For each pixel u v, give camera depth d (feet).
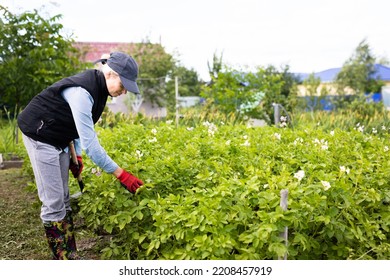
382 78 119.75
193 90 114.42
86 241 15.92
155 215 11.39
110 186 13.01
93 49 98.27
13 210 20.06
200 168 14.66
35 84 34.50
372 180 13.32
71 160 14.24
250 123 39.40
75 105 12.09
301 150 16.97
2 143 36.40
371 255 12.16
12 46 34.50
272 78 52.06
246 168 14.32
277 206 10.41
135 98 92.07
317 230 11.92
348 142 19.44
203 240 10.33
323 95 80.74
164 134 19.56
